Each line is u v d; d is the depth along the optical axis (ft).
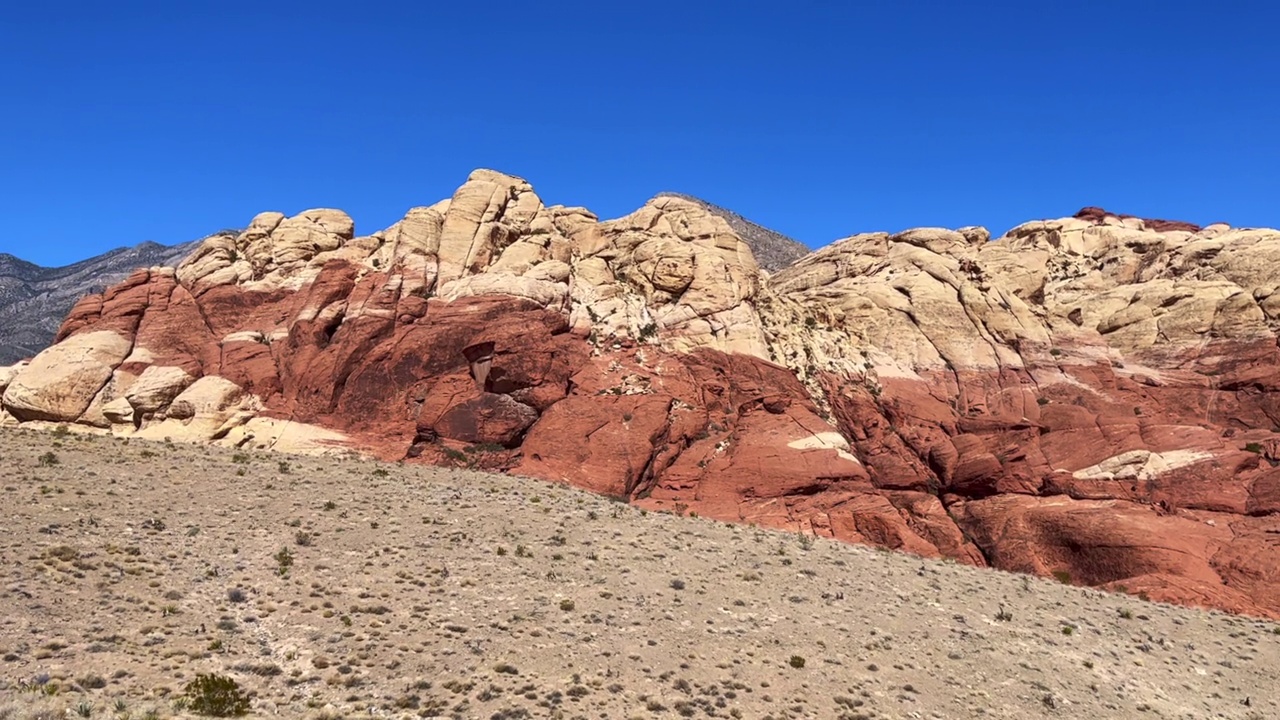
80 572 75.31
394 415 164.76
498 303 177.78
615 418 166.30
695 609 88.28
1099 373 189.67
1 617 64.95
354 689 64.90
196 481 107.96
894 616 94.73
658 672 73.61
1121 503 156.46
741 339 185.57
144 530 87.76
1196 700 86.58
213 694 58.49
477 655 72.43
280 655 68.59
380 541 95.30
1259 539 142.41
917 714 72.90
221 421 161.07
